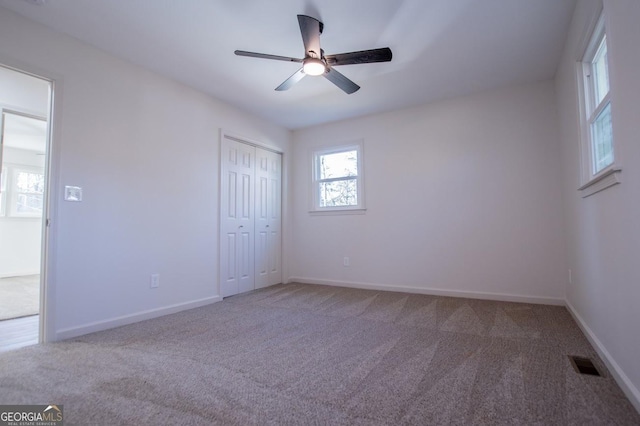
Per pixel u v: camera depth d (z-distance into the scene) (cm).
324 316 291
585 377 166
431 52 274
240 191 401
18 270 575
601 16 175
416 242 389
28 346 218
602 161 204
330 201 461
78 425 128
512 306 315
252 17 226
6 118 424
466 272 360
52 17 224
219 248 363
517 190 338
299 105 391
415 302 339
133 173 283
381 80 326
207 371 178
